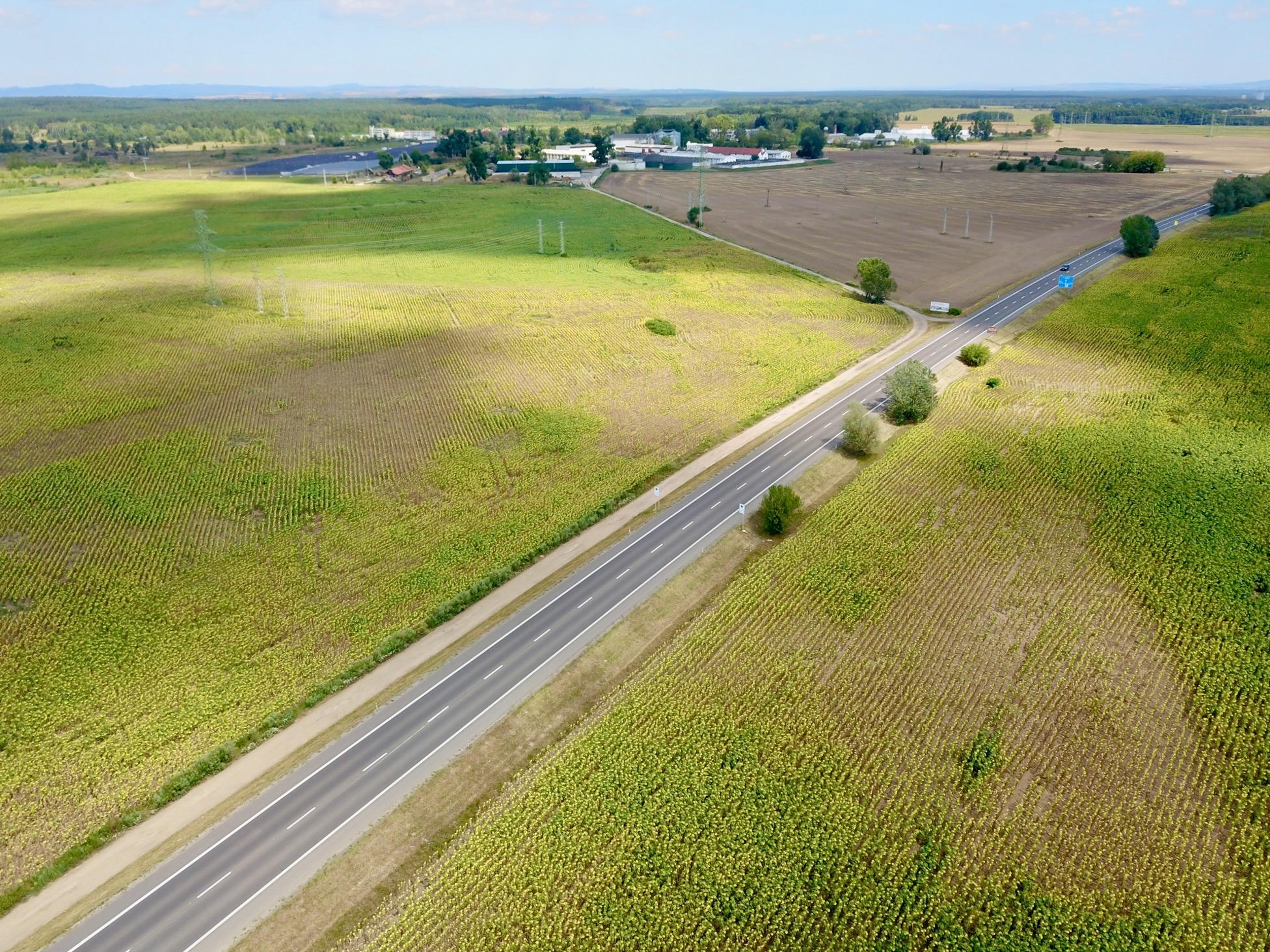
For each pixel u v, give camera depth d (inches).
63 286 6264.8
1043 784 2197.3
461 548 3152.1
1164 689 2512.3
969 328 5723.4
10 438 3818.9
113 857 2004.2
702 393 4579.2
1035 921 1862.7
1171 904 1907.0
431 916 1875.0
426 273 7145.7
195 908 1892.2
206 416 4133.9
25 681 2486.5
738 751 2272.4
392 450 3873.0
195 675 2529.5
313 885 1947.6
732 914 1876.2
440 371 4788.4
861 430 3816.4
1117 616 2819.9
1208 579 2970.0
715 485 3644.2
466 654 2652.6
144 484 3513.8
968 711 2428.6
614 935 1835.6
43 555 3046.3
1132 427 4111.7
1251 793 2166.6
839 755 2271.2
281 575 2989.7
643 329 5580.7
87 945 1812.3
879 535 3238.2
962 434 4052.7
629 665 2613.2
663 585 2984.7
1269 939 1823.3
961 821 2091.5
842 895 1921.8
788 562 3056.1
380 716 2413.9
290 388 4500.5
